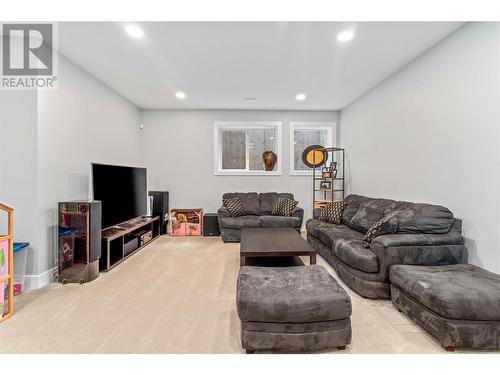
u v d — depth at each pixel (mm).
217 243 4664
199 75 3789
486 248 2355
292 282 1892
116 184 3668
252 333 1651
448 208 2779
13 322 2078
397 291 2234
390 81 3826
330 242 3285
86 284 2836
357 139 4934
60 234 2875
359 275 2566
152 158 5652
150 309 2297
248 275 2027
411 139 3371
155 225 5102
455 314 1679
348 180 5359
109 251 3275
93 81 3791
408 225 2559
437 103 2918
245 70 3619
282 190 5801
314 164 5367
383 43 2902
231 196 5426
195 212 5301
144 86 4227
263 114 5727
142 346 1783
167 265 3463
